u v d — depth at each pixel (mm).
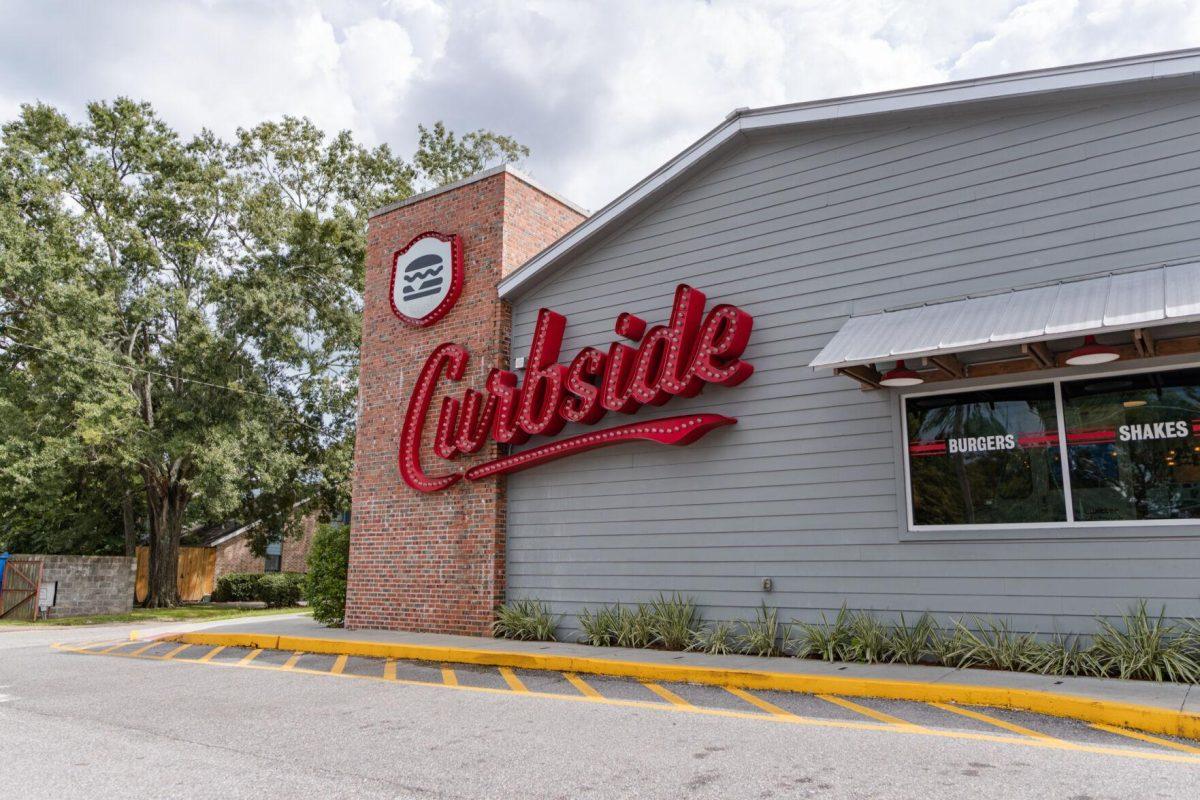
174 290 27188
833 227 10820
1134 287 8242
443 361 14242
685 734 6488
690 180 12219
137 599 31562
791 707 7512
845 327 10078
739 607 10664
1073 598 8586
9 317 26047
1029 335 7902
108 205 27688
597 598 11969
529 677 9625
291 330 28078
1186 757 5535
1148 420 8523
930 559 9422
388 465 14711
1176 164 8758
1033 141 9617
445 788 5191
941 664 8984
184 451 25844
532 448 13047
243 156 31359
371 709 7836
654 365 11586
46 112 26812
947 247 9938
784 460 10617
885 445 9922
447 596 13398
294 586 31219
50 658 12438
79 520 31172
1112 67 8945
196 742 6582
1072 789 4836
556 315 12898
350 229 29469
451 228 14828
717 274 11727
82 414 23344
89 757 6129
